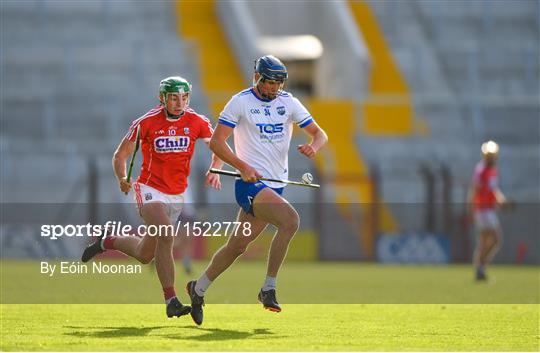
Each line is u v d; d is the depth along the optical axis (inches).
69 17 5039.4
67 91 4611.2
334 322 1530.5
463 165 4370.1
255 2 5251.0
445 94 4987.7
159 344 1189.1
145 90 4658.0
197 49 4943.4
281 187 1446.9
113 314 1616.6
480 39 5319.9
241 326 1449.3
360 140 4461.1
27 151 4013.3
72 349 1135.0
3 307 1723.7
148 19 5103.3
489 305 1894.7
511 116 4722.0
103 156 4082.2
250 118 1421.0
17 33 4879.4
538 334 1368.1
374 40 5196.9
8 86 4626.0
